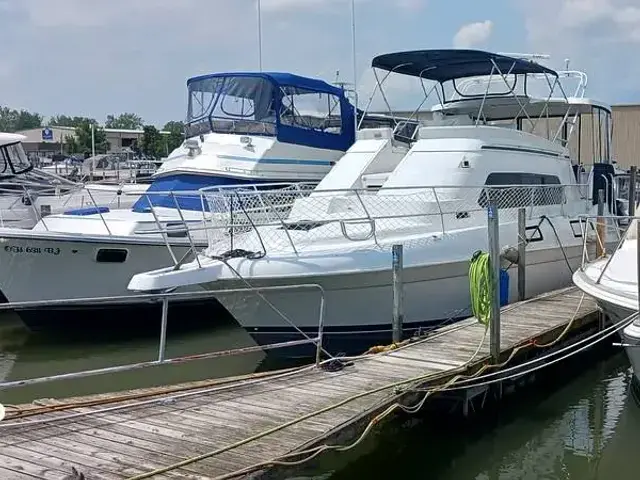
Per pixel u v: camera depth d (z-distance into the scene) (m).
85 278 10.61
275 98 12.08
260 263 8.38
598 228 11.11
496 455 6.71
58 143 71.25
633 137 32.47
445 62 11.05
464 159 9.95
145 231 10.18
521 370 8.14
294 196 9.94
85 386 8.91
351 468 6.45
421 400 6.52
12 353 10.36
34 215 13.05
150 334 11.51
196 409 5.95
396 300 8.29
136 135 70.12
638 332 6.64
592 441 7.01
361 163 10.63
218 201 9.23
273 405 6.05
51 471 4.66
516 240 10.07
